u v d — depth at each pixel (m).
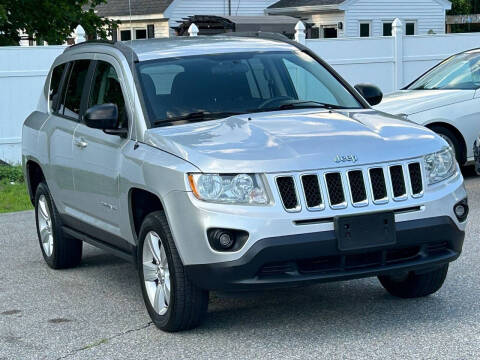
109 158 6.80
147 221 6.22
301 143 5.90
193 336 6.09
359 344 5.75
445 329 6.00
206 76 6.95
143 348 5.92
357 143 5.95
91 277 8.09
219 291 5.75
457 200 6.07
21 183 14.05
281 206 5.62
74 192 7.59
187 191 5.75
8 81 15.42
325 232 5.64
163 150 6.12
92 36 23.86
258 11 37.97
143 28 36.53
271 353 5.66
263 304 6.81
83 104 7.57
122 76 6.95
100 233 7.25
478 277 7.37
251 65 7.16
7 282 8.01
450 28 43.41
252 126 6.25
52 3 22.50
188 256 5.80
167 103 6.67
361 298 6.88
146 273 6.34
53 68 8.62
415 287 6.66
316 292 7.10
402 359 5.43
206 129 6.29
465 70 13.20
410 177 5.93
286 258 5.60
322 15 37.06
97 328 6.46
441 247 6.07
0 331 6.51
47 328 6.53
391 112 12.30
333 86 7.33
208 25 30.28
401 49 18.75
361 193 5.77
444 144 6.26
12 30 22.58
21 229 10.55
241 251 5.59
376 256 5.82
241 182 5.65
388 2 37.25
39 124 8.41
